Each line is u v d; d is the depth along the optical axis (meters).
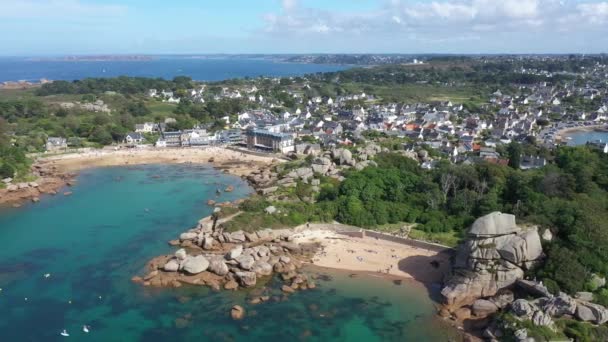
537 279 95.19
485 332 86.50
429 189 150.75
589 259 95.25
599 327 83.19
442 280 108.44
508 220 100.50
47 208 162.75
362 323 92.12
